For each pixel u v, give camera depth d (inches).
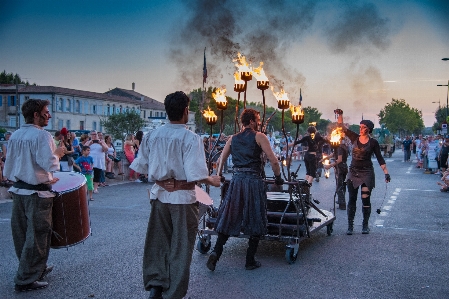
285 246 251.4
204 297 181.2
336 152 396.2
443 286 197.5
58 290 187.3
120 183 617.0
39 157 181.6
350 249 259.9
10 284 194.5
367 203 302.0
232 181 212.4
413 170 933.2
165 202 158.1
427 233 305.3
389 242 277.9
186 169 155.2
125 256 238.1
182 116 161.8
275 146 1011.9
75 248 254.2
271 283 199.0
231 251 253.6
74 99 2844.5
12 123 2856.8
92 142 515.8
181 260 155.9
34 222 184.7
